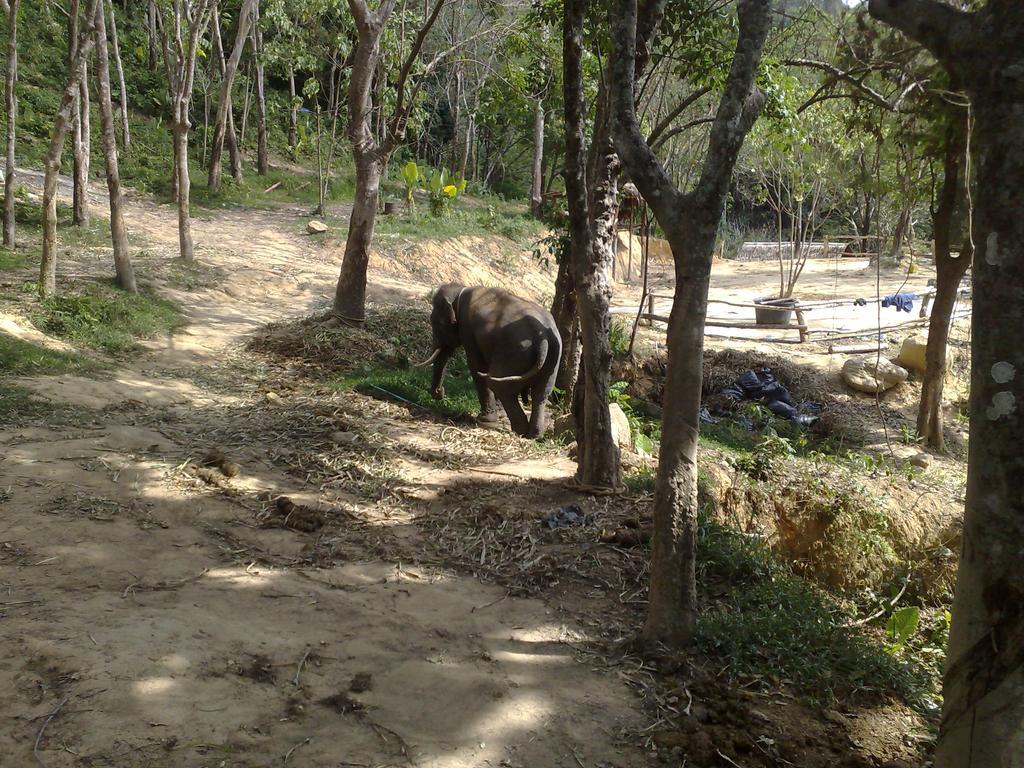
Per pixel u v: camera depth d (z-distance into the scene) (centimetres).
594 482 724
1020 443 269
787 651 499
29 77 2766
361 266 1353
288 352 1209
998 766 278
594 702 432
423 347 1362
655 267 3081
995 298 271
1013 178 265
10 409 758
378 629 480
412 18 2123
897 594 810
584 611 532
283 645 448
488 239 2377
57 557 505
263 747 366
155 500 611
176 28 2070
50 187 1112
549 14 1062
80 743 349
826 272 3081
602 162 714
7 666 388
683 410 471
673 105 1938
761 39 436
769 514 845
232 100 3391
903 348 1662
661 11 760
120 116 2916
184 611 466
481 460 836
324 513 639
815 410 1548
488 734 397
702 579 592
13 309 1048
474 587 552
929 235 3788
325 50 2578
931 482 1077
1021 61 262
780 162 2327
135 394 894
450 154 4431
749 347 1725
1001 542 274
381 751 375
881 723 465
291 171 3216
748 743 411
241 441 779
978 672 282
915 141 734
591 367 705
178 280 1511
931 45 290
